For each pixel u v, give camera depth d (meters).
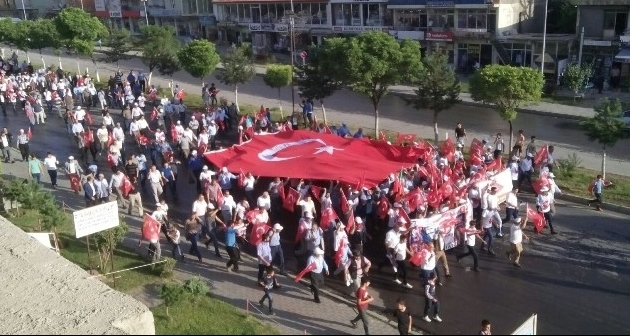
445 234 21.03
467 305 18.42
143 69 62.47
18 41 57.75
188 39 80.56
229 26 75.31
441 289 19.39
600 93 45.53
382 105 45.00
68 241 22.58
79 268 19.00
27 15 107.75
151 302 18.45
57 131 38.81
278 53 70.25
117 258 21.33
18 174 30.44
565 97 44.84
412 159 25.64
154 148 30.69
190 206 26.78
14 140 36.72
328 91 36.38
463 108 43.28
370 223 23.45
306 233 21.06
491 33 52.72
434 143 34.22
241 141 31.41
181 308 18.02
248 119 34.84
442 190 22.66
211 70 42.44
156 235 20.55
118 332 15.27
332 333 17.00
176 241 21.27
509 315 17.83
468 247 20.27
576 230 23.38
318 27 65.38
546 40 49.34
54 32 55.19
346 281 19.59
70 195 27.89
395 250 19.47
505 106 30.34
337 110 43.88
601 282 19.55
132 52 70.31
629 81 42.94
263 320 17.64
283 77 40.38
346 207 22.34
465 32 54.22
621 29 46.12
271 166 25.61
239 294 19.17
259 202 23.08
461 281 19.86
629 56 43.94
